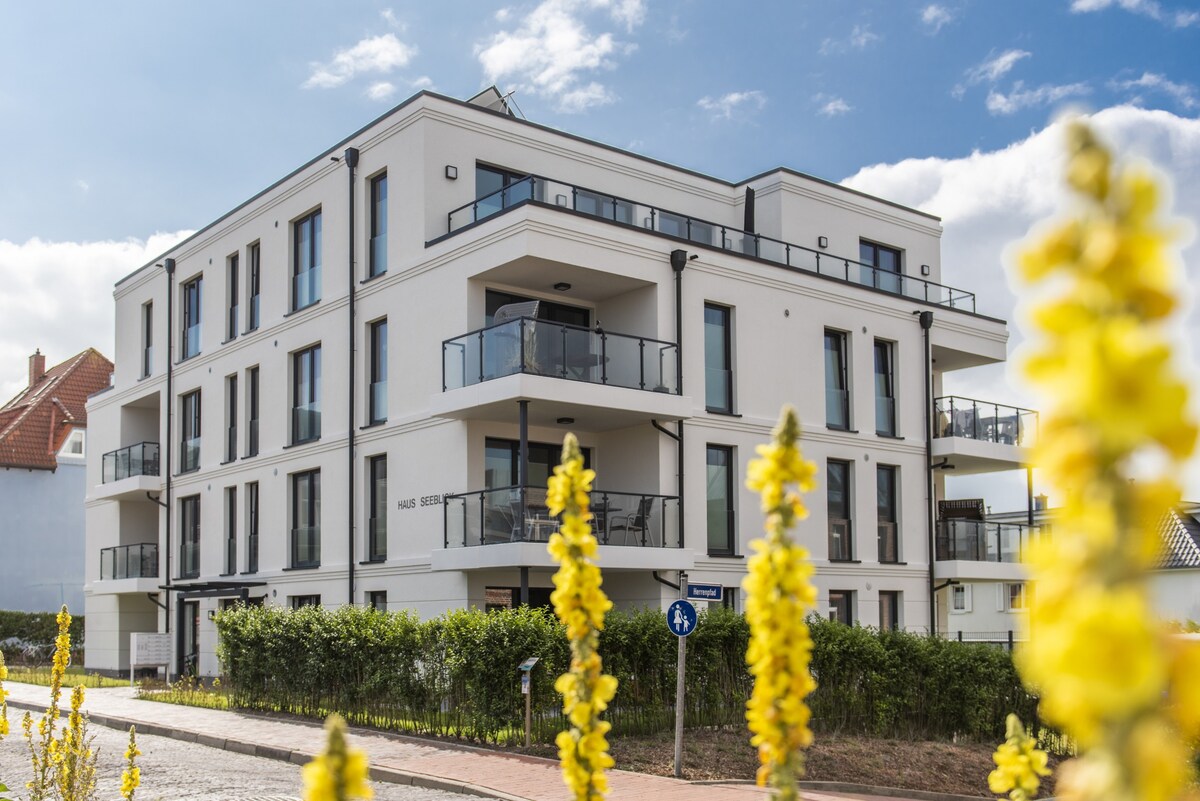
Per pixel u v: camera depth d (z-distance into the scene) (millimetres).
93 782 9094
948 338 26250
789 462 3033
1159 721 1138
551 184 20078
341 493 22734
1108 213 1214
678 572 20328
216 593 24984
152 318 30734
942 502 26688
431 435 20625
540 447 21344
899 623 24391
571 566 3898
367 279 22422
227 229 27234
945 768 14898
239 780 12625
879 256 27172
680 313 21031
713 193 25375
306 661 18109
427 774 12719
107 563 31172
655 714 15352
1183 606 33156
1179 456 1083
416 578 20672
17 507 39062
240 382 26391
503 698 14828
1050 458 1164
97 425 33344
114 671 30672
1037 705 17031
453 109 21469
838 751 14977
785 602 2988
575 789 3805
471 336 19594
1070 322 1164
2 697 8352
